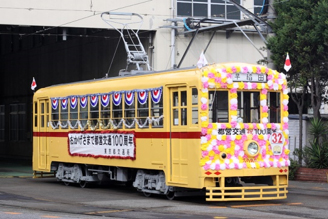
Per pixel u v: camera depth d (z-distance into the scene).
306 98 26.20
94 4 28.73
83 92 21.34
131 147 18.66
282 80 17.19
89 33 33.31
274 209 15.52
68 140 22.17
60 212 14.99
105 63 32.28
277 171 16.83
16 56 44.59
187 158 16.36
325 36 21.67
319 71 23.02
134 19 29.05
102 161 20.19
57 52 38.19
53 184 23.58
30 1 27.94
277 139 16.98
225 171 16.06
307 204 16.62
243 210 15.30
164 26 29.23
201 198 18.25
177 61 29.73
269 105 17.06
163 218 13.66
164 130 17.23
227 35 30.72
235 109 16.38
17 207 16.11
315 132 23.50
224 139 16.14
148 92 17.95
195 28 29.12
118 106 19.39
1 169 32.84
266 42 24.64
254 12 31.67
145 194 18.72
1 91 47.91
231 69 16.38
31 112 42.78
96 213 14.70
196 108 16.19
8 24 27.72
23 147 44.41
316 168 23.33
